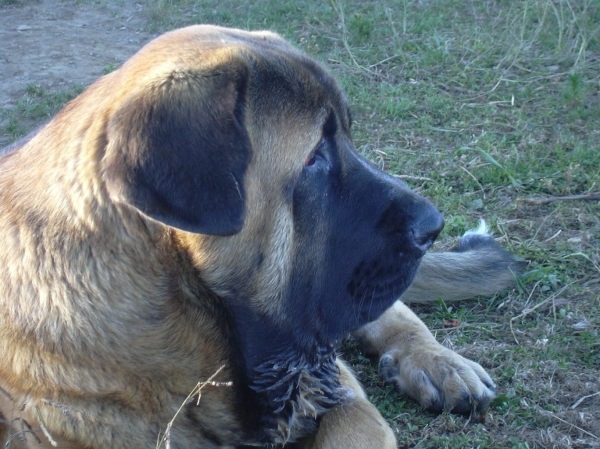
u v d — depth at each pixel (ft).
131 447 3.69
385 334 4.58
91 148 3.56
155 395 3.69
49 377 3.63
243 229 3.60
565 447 4.02
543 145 5.97
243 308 3.74
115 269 3.59
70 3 11.58
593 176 5.59
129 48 9.56
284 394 3.91
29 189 3.69
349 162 3.88
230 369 3.80
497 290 4.90
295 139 3.67
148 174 3.34
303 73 3.72
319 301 3.88
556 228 5.28
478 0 9.32
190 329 3.69
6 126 7.22
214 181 3.38
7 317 3.65
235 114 3.51
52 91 8.17
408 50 8.07
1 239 3.67
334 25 9.13
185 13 10.54
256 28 9.20
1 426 3.80
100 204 3.56
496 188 5.66
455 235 5.36
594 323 4.60
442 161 5.97
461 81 7.21
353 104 6.89
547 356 4.44
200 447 3.81
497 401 4.24
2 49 9.58
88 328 3.59
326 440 3.94
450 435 4.15
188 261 3.65
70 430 3.65
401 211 3.92
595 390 4.26
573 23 7.89
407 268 3.98
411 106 6.77
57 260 3.60
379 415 4.05
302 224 3.76
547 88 6.97
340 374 4.21
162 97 3.41
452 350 4.50
